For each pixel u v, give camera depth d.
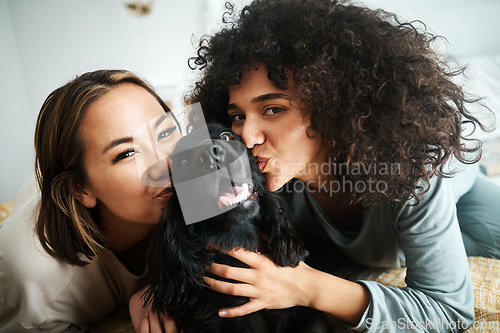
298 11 1.04
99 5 4.34
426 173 1.07
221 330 1.06
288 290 1.04
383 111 1.01
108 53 4.45
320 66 0.98
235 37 1.06
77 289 1.26
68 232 1.18
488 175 2.08
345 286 1.06
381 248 1.39
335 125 1.04
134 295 1.28
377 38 1.03
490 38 3.56
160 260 1.08
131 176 1.08
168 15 4.40
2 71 3.96
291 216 1.17
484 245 1.52
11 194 3.79
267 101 1.03
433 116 1.05
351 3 1.16
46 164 1.15
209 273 1.08
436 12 3.60
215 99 1.17
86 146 1.08
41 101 4.36
